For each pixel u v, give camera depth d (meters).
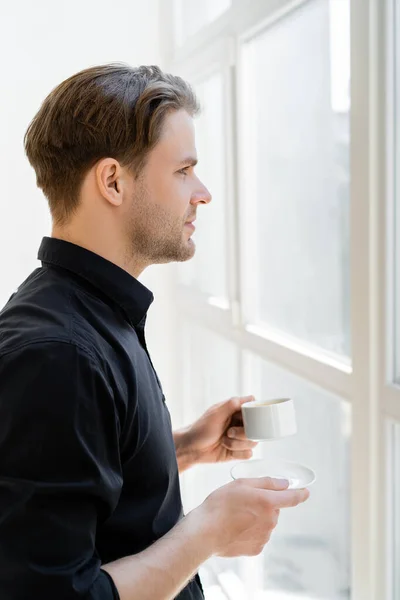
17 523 0.86
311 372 1.87
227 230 2.50
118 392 0.98
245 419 1.38
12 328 0.96
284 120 2.10
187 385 3.29
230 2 2.40
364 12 1.45
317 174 1.92
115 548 1.04
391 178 1.46
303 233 2.03
